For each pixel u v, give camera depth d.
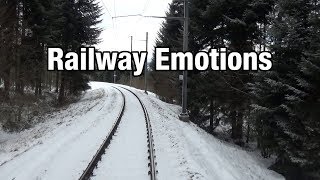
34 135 22.27
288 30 18.92
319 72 17.30
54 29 37.72
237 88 26.45
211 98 28.61
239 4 27.27
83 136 18.28
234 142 28.42
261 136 20.31
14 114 29.28
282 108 19.28
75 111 32.75
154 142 16.94
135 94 50.78
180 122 24.83
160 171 12.31
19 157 14.19
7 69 27.64
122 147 15.78
